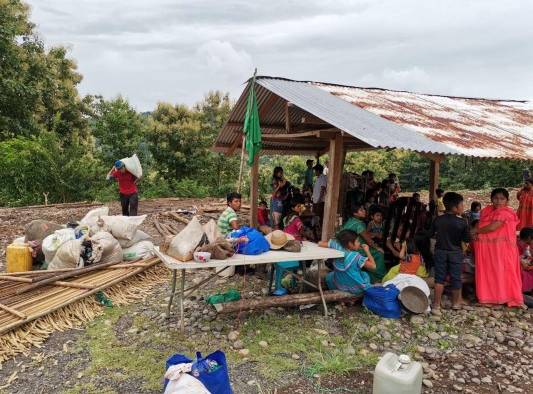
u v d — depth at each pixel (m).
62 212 13.42
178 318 5.57
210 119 25.11
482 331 5.44
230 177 25.06
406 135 6.19
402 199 7.90
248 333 5.17
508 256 6.08
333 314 5.77
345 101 8.02
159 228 10.83
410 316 5.77
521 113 10.81
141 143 22.98
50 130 22.05
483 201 17.17
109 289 6.24
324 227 6.75
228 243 5.28
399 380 3.61
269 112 9.71
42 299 5.66
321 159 24.47
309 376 4.31
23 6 20.89
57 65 23.06
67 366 4.45
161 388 4.04
